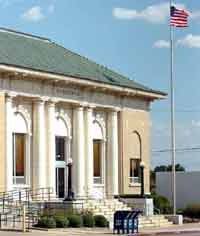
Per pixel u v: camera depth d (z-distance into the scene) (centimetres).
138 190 6200
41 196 5150
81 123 5625
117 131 6028
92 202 5225
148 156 6381
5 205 4597
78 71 5669
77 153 5584
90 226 4591
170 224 5347
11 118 5003
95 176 5841
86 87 5612
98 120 5866
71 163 5381
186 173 7081
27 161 5153
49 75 5169
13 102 5059
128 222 4241
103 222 4659
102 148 5912
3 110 4903
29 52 5547
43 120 5262
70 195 5100
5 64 4797
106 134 5956
